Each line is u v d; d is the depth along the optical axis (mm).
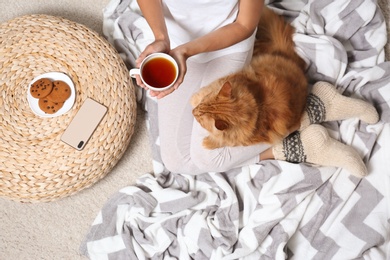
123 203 1582
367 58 1645
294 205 1485
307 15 1689
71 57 1548
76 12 1840
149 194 1557
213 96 1232
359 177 1519
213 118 1197
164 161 1516
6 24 1594
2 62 1557
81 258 1605
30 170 1459
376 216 1486
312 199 1522
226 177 1584
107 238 1540
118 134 1496
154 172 1632
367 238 1461
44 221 1642
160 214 1557
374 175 1535
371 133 1565
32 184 1453
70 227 1636
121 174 1679
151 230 1528
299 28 1667
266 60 1449
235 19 1305
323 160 1504
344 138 1584
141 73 1054
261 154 1536
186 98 1446
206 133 1417
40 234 1630
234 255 1451
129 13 1725
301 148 1489
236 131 1245
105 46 1562
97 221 1563
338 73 1625
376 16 1649
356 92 1621
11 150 1477
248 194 1530
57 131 1505
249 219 1504
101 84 1517
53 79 1543
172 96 1450
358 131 1581
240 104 1223
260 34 1547
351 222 1493
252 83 1339
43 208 1652
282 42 1522
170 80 1072
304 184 1508
